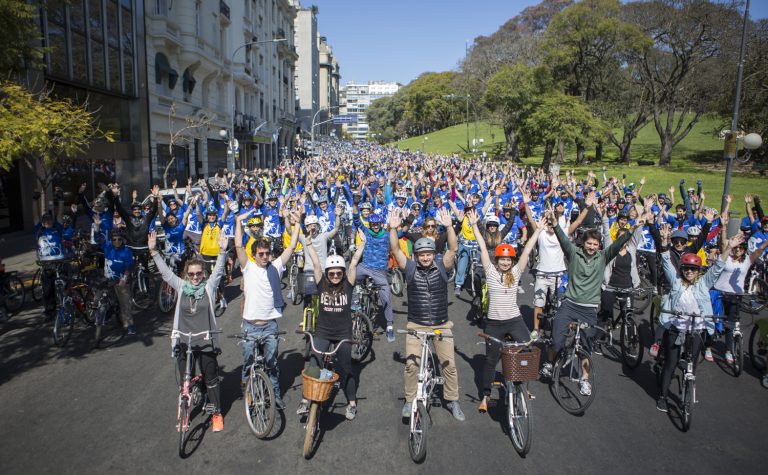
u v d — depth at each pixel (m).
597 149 54.53
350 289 5.62
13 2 9.62
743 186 30.73
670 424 5.64
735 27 37.06
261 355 5.70
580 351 5.91
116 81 24.36
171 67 30.17
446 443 5.22
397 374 6.96
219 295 9.84
